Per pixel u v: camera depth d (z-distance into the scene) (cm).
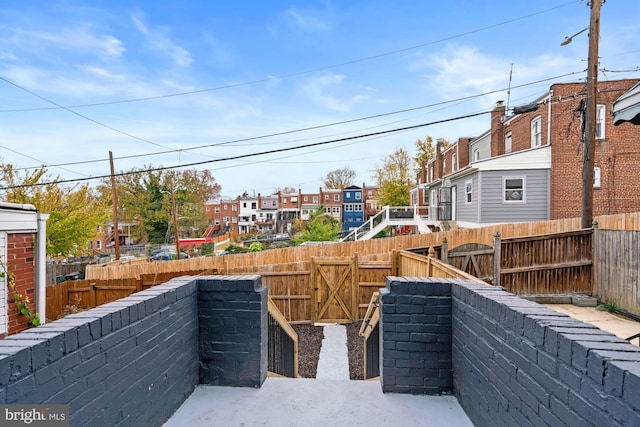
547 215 1281
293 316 780
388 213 1883
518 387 148
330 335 695
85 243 1711
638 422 85
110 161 1786
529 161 1295
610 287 735
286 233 4456
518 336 149
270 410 215
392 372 235
